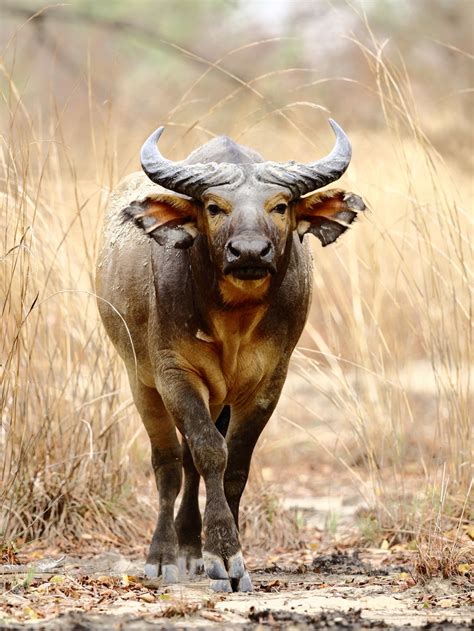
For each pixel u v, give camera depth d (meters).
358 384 28.52
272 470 28.97
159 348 17.75
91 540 21.56
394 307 29.84
